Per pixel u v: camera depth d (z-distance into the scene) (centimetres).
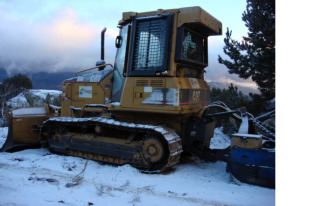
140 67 552
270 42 841
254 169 462
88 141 633
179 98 514
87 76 702
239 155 482
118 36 627
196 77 628
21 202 385
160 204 398
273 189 445
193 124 589
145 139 558
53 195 424
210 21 563
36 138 774
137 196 425
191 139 591
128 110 555
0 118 1362
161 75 527
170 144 511
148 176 528
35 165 593
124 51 609
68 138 671
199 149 600
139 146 564
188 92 550
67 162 613
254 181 464
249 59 893
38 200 398
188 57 562
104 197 423
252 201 398
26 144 765
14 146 749
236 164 481
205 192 441
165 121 582
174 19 528
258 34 859
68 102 723
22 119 755
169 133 538
